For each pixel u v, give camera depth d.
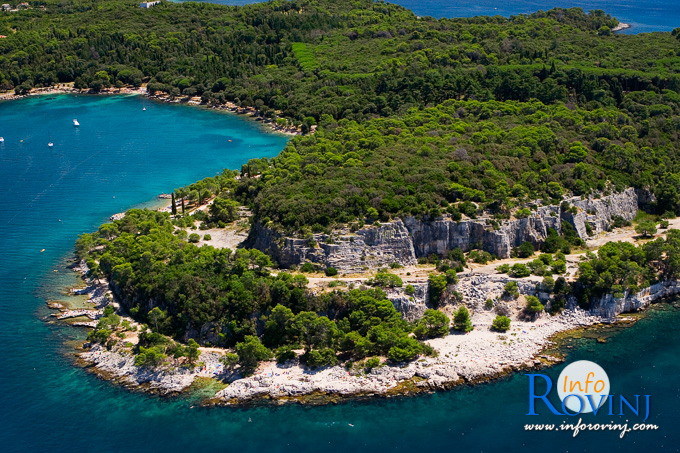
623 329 174.75
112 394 155.38
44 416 148.75
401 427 142.88
